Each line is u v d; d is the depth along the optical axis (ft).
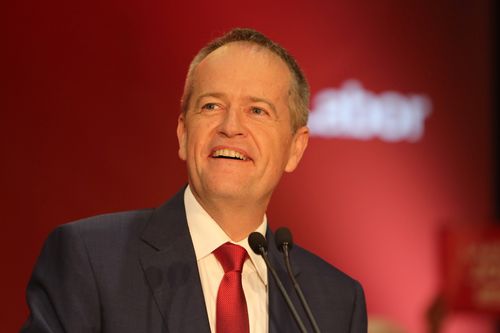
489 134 53.62
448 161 52.47
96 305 15.07
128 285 15.40
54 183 39.63
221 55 16.42
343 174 48.47
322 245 47.75
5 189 38.68
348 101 48.47
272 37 45.52
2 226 38.65
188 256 16.19
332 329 16.99
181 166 42.24
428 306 47.03
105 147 40.68
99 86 40.55
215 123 16.03
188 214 16.85
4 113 38.65
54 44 39.65
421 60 51.34
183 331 15.25
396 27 50.31
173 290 15.64
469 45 53.06
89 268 15.34
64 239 15.75
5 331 38.68
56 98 39.65
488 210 53.42
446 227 52.21
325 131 47.85
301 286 17.39
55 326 14.83
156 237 16.28
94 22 40.52
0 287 38.68
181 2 42.42
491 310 51.44
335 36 47.83
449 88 52.47
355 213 48.91
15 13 38.86
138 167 41.32
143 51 41.50
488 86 53.62
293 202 46.96
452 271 51.62
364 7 48.93
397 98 50.37
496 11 54.44
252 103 16.16
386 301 50.24
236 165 15.92
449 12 52.47
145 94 41.50
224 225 16.63
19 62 38.91
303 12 46.57
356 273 49.11
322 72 47.55
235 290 16.08
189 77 16.99
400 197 50.60
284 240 16.05
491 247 51.26
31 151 39.17
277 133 16.42
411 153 51.08
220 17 43.45
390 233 50.24
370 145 49.37
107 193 40.70
